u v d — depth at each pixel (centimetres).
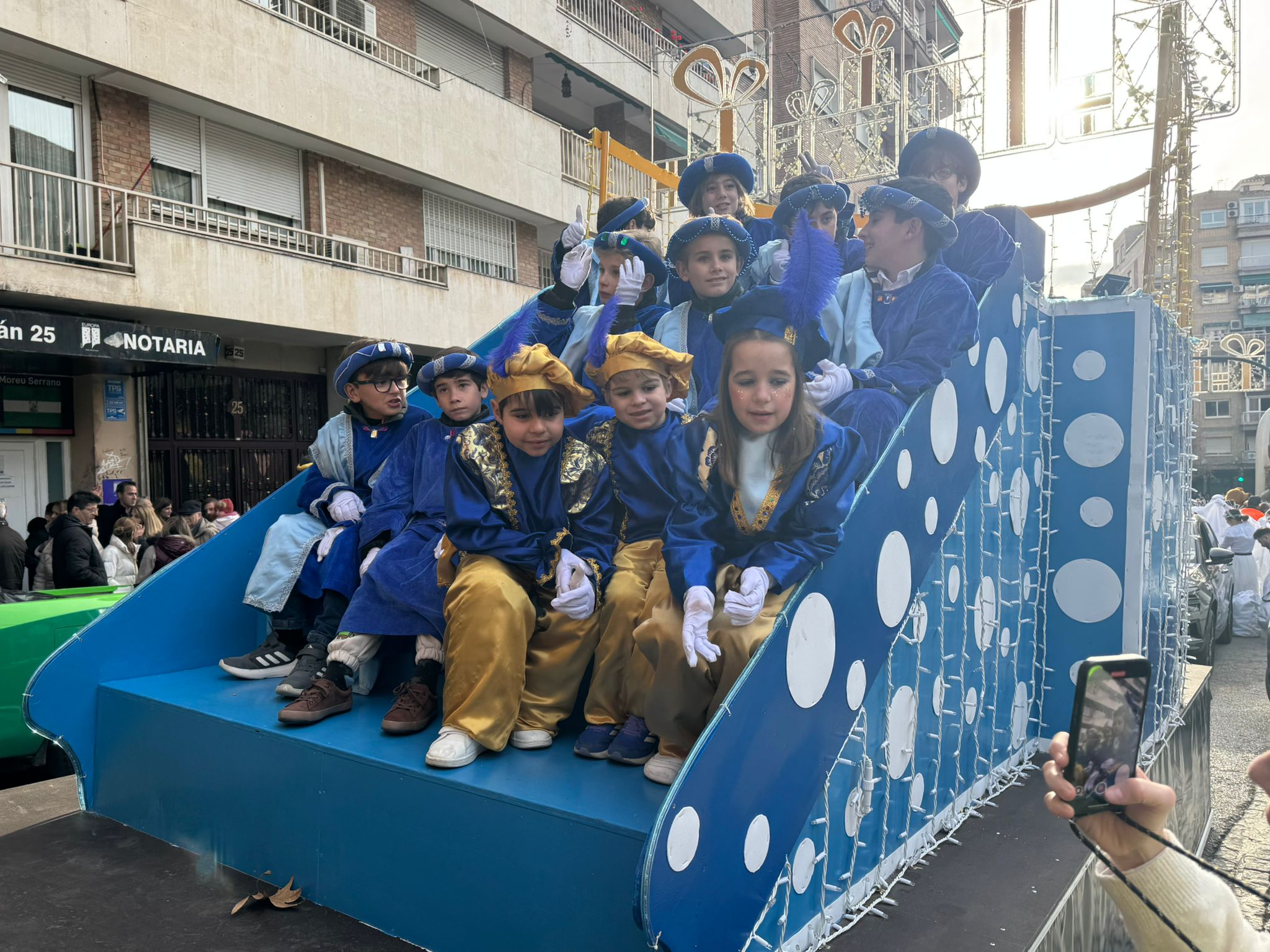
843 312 304
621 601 239
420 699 252
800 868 199
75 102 1106
